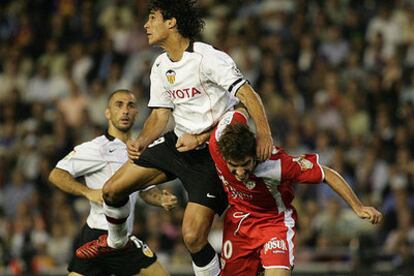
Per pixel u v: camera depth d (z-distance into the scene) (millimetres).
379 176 43781
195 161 23609
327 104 48094
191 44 23078
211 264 23500
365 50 51344
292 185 23391
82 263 27078
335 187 22781
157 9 23172
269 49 51344
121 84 51906
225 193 23734
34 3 60344
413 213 42188
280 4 54688
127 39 54812
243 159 21703
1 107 53469
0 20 60250
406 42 51562
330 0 54438
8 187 47062
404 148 44469
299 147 45625
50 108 53531
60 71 55125
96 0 59156
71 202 45031
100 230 26781
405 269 35625
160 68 23531
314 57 50906
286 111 47094
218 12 54500
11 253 39906
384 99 47438
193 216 23375
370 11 54031
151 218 40625
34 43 57719
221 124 22484
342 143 45844
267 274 22859
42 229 43344
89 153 27406
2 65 57062
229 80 22469
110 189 23891
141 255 26906
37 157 48562
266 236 23203
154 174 23938
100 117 51000
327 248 39125
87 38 56344
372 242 38562
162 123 23875
